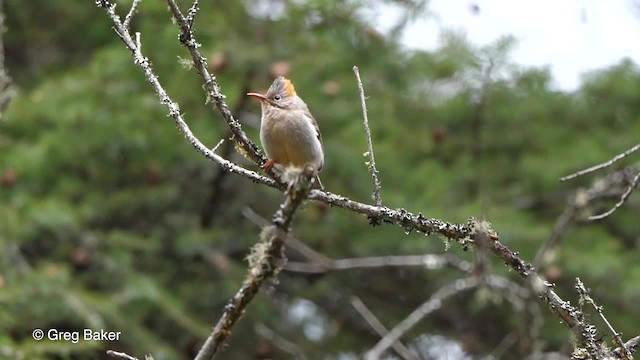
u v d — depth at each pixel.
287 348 12.80
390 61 15.45
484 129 16.03
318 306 15.66
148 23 13.66
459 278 14.60
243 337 14.35
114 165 14.56
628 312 13.80
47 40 16.19
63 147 13.77
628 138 15.34
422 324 15.45
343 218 14.59
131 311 12.87
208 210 14.92
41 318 11.92
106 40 15.98
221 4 14.62
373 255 14.76
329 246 14.92
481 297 9.81
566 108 16.36
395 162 14.95
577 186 15.15
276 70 13.85
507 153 16.03
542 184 15.29
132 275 13.12
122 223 14.76
